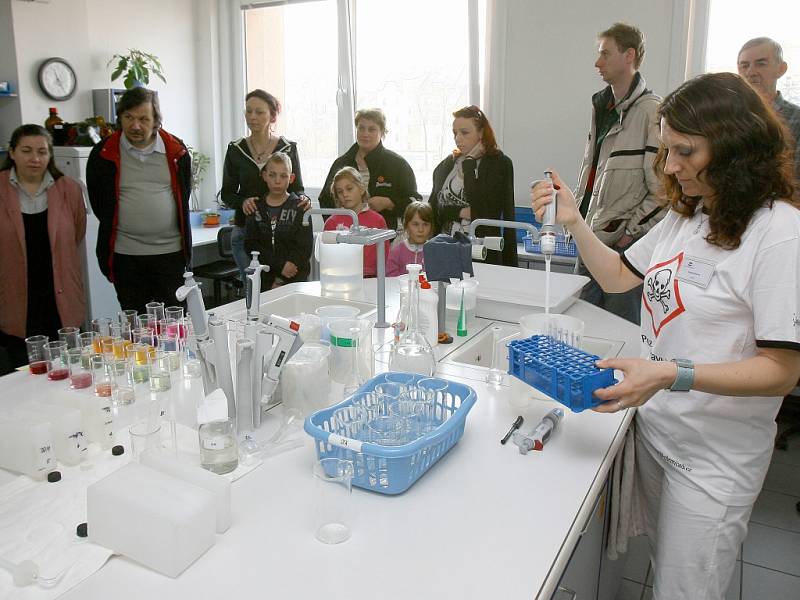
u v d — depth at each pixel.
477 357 2.07
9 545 1.02
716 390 1.18
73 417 1.27
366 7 4.66
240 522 1.09
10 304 3.24
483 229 3.29
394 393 1.44
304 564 0.98
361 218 3.18
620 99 3.02
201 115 5.38
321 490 1.10
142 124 3.05
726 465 1.32
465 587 0.94
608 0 3.83
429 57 4.53
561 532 1.07
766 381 1.16
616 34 2.91
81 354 1.75
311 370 1.47
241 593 0.92
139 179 3.17
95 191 3.15
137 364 1.68
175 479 1.06
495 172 3.31
